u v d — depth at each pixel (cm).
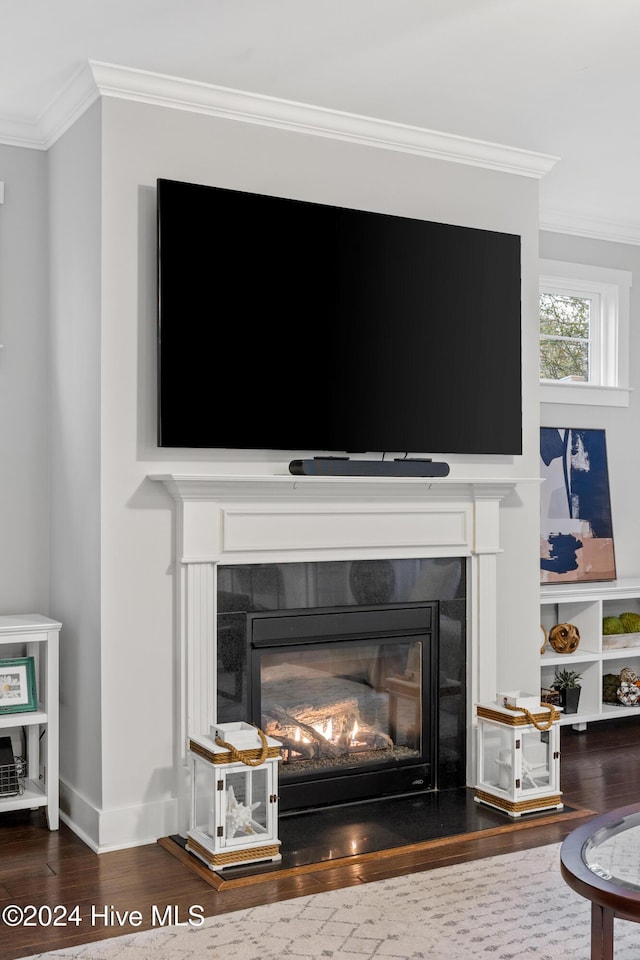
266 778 326
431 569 401
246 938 269
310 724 384
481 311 411
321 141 383
